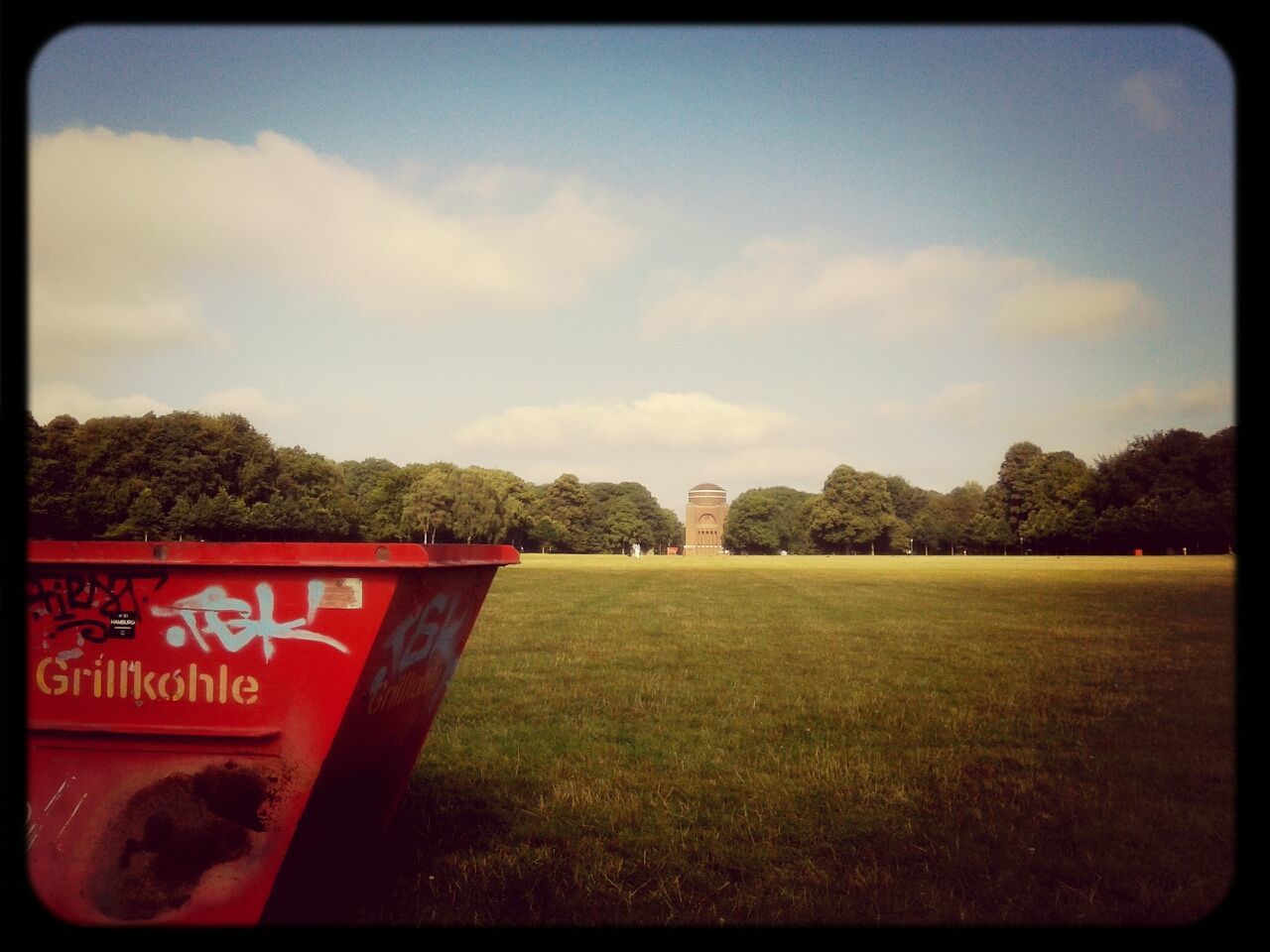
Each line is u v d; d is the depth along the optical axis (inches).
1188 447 3491.6
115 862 165.2
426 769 325.4
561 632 818.8
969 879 221.1
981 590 1530.5
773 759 342.3
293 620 165.0
